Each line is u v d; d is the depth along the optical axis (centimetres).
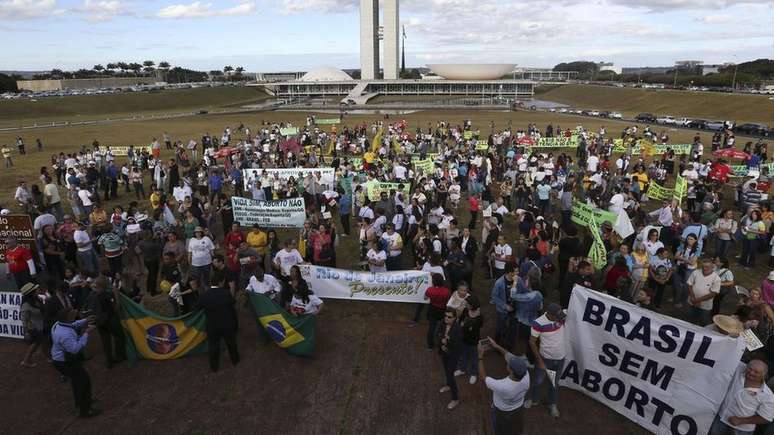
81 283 1095
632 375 809
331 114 8644
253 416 836
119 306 982
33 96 11106
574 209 1803
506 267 970
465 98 15050
